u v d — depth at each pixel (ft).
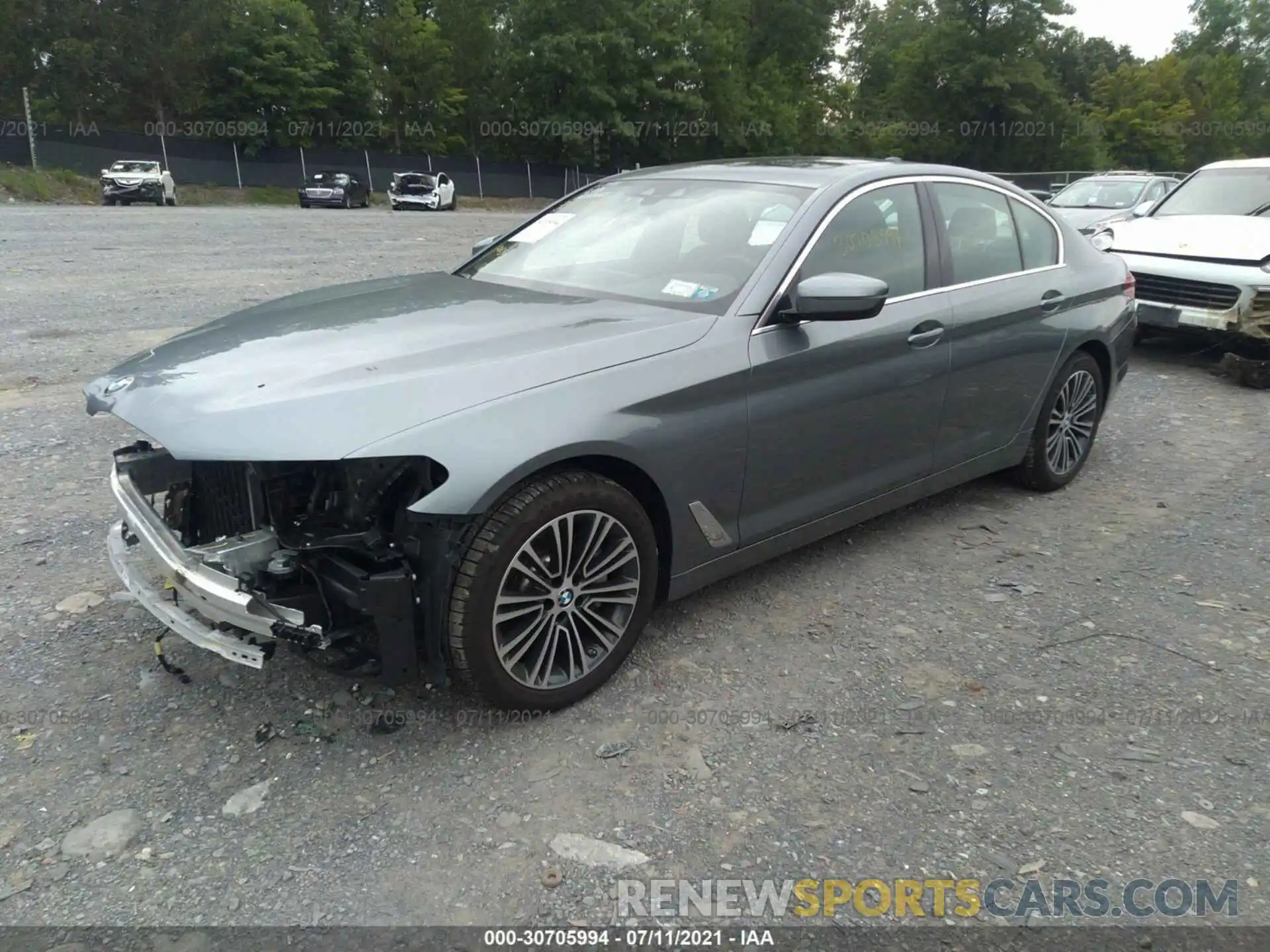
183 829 8.24
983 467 15.26
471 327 10.58
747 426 11.02
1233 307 24.26
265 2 143.64
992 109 163.63
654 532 10.76
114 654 10.84
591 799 8.73
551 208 15.11
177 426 8.69
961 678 10.86
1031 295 15.05
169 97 142.51
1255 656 11.46
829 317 10.81
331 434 8.42
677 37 151.74
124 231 57.36
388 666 8.93
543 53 147.02
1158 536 15.07
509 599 9.26
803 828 8.43
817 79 183.21
